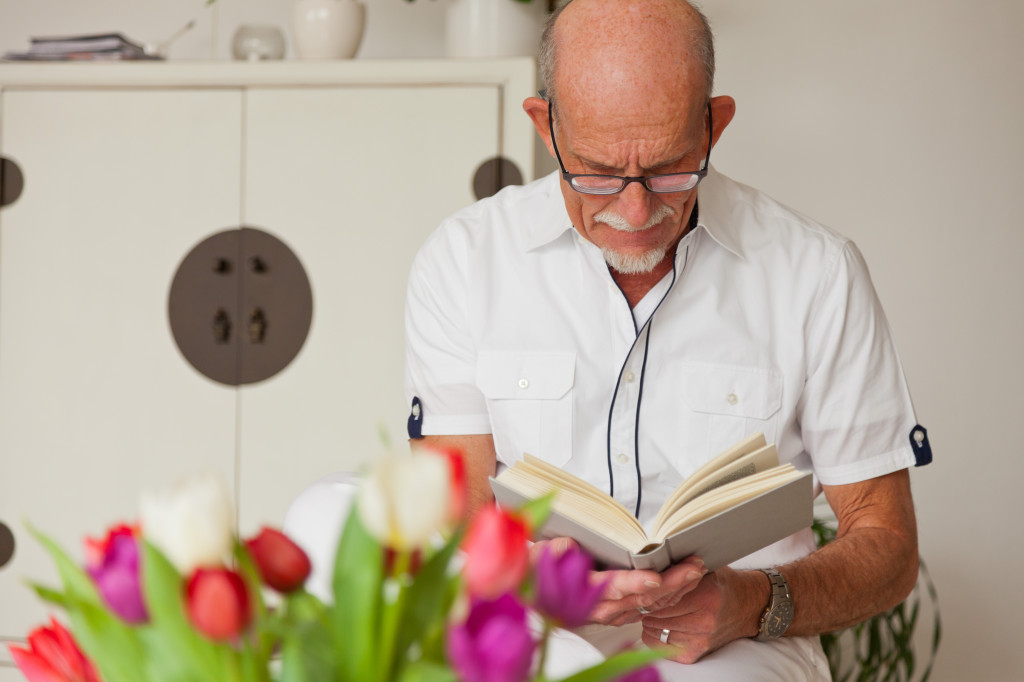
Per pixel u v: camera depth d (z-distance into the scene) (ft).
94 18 9.78
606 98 4.17
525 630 1.33
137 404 8.44
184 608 1.38
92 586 1.59
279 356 8.27
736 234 5.18
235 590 1.34
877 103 9.14
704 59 4.33
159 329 8.40
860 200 9.20
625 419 5.19
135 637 1.51
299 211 8.21
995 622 9.11
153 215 8.38
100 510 8.50
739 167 9.31
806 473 3.65
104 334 8.46
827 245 5.18
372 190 8.11
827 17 9.15
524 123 7.95
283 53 8.70
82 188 8.44
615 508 3.85
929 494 9.20
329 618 1.51
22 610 8.50
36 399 8.54
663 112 4.15
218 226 8.30
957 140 9.09
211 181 8.30
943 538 9.18
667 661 4.16
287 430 8.29
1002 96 9.03
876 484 5.10
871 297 5.18
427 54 9.45
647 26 4.20
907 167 9.14
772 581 4.33
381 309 8.14
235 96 8.25
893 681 7.78
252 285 8.28
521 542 1.37
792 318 5.11
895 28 9.09
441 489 1.34
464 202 8.02
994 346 9.10
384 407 8.18
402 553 1.47
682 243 5.00
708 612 4.03
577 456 5.28
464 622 1.37
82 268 8.46
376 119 8.09
